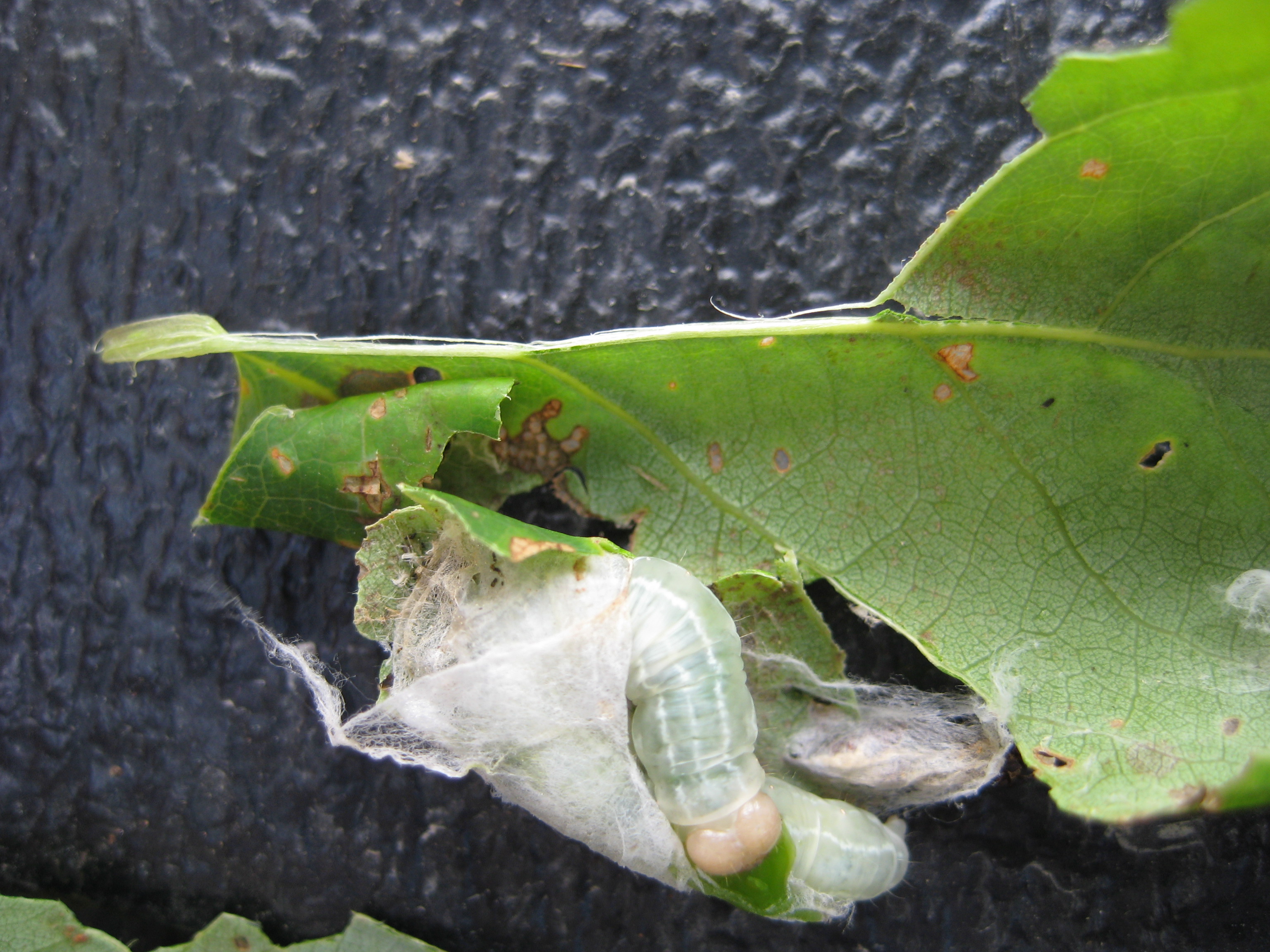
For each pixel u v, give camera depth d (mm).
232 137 62
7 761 61
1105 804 47
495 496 53
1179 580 49
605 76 60
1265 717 48
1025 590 50
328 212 61
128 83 63
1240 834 56
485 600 49
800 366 49
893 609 50
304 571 60
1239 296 47
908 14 59
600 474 52
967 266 47
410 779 59
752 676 52
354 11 62
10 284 63
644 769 49
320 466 51
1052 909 56
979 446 50
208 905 60
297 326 61
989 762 52
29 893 61
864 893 50
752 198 59
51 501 61
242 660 60
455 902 59
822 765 52
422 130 61
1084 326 48
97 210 62
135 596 61
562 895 58
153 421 61
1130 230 46
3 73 63
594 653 48
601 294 59
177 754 60
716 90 59
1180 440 49
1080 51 58
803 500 51
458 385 49
